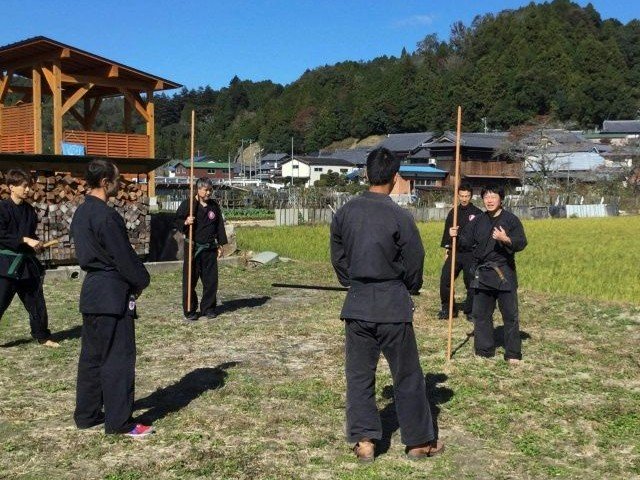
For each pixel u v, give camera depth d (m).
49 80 21.23
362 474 4.14
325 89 126.81
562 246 20.27
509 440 4.77
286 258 16.12
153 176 26.28
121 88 22.89
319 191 45.38
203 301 9.09
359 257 4.24
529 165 65.25
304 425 5.01
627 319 9.10
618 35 115.31
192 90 143.25
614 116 95.94
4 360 6.82
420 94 105.38
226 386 5.95
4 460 4.34
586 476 4.18
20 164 12.88
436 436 4.79
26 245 7.12
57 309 9.56
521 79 93.19
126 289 4.70
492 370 6.58
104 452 4.47
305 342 7.71
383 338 4.25
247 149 121.12
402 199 53.16
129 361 4.73
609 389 6.01
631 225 32.81
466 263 8.82
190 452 4.47
